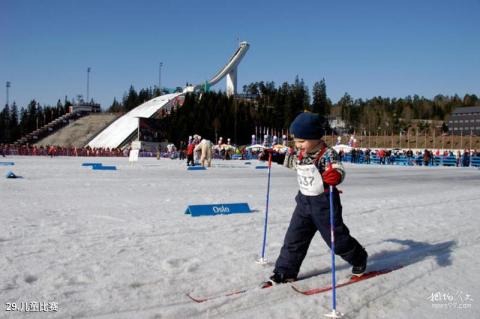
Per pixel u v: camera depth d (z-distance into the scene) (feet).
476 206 31.86
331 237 12.06
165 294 12.03
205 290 12.49
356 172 83.92
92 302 11.30
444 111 418.10
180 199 33.14
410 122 382.01
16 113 381.81
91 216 24.40
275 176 63.72
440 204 32.68
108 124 291.38
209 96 330.54
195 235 19.74
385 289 12.89
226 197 35.06
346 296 12.16
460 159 138.72
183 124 293.43
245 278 13.64
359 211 27.96
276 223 23.26
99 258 15.48
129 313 10.64
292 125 13.08
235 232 20.65
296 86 414.82
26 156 171.01
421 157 146.82
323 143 13.08
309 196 12.81
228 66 371.15
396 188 47.67
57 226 21.16
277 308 11.13
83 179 51.06
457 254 17.22
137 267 14.48
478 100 435.53
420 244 18.86
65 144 264.52
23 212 25.48
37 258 15.35
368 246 18.25
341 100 482.28
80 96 375.45
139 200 32.17
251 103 396.57
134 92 516.73
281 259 13.25
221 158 179.32
